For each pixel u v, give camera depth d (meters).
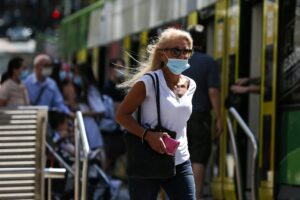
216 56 18.03
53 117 16.28
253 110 16.70
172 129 9.73
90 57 32.06
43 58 18.86
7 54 56.78
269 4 15.27
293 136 14.13
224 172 17.17
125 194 20.44
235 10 16.98
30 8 114.31
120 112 9.67
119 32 26.80
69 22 38.19
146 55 11.50
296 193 13.94
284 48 14.59
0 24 116.75
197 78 14.36
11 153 11.66
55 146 15.41
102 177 15.69
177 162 9.73
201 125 14.36
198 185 14.31
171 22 20.80
